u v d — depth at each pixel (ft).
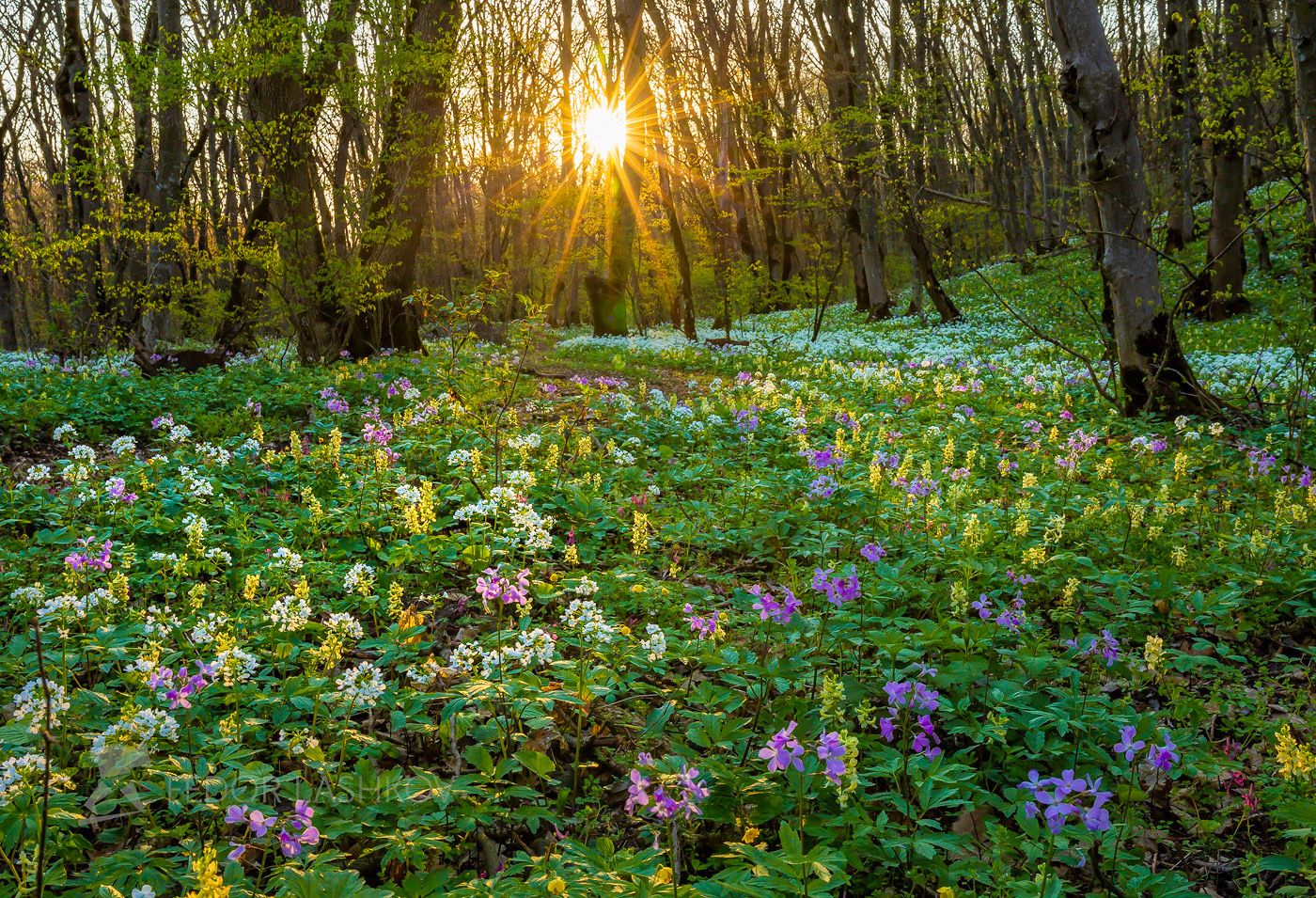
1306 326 32.35
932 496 22.52
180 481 21.17
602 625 12.29
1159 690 14.19
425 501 17.83
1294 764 9.95
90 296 53.98
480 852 10.37
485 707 12.19
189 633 14.07
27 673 12.61
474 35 55.06
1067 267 51.52
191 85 44.27
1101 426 35.06
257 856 9.86
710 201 103.19
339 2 44.24
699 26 126.62
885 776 11.51
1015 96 113.09
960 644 13.82
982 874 9.60
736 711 13.08
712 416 32.40
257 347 58.95
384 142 50.26
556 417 35.53
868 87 89.61
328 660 11.74
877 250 100.83
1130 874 9.98
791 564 17.38
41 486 21.79
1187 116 66.80
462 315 30.60
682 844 10.46
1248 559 19.70
